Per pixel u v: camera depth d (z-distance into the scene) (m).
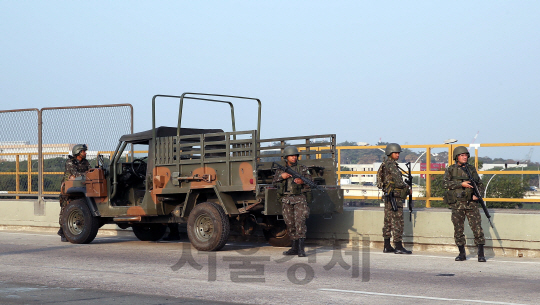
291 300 11.78
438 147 24.62
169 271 15.69
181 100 20.72
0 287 13.37
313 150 20.16
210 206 19.53
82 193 23.45
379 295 12.27
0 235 27.33
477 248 18.62
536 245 18.28
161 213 21.36
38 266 16.78
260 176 20.38
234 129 24.20
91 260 18.00
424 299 11.83
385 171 19.42
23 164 31.25
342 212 20.22
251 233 20.42
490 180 26.00
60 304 11.40
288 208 18.62
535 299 11.82
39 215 29.67
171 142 20.89
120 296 12.23
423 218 20.25
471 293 12.48
